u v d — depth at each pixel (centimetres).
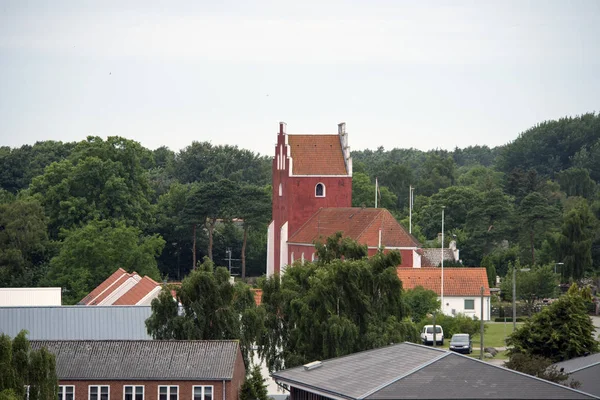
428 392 16138
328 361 19688
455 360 17300
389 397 15988
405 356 18400
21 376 19250
